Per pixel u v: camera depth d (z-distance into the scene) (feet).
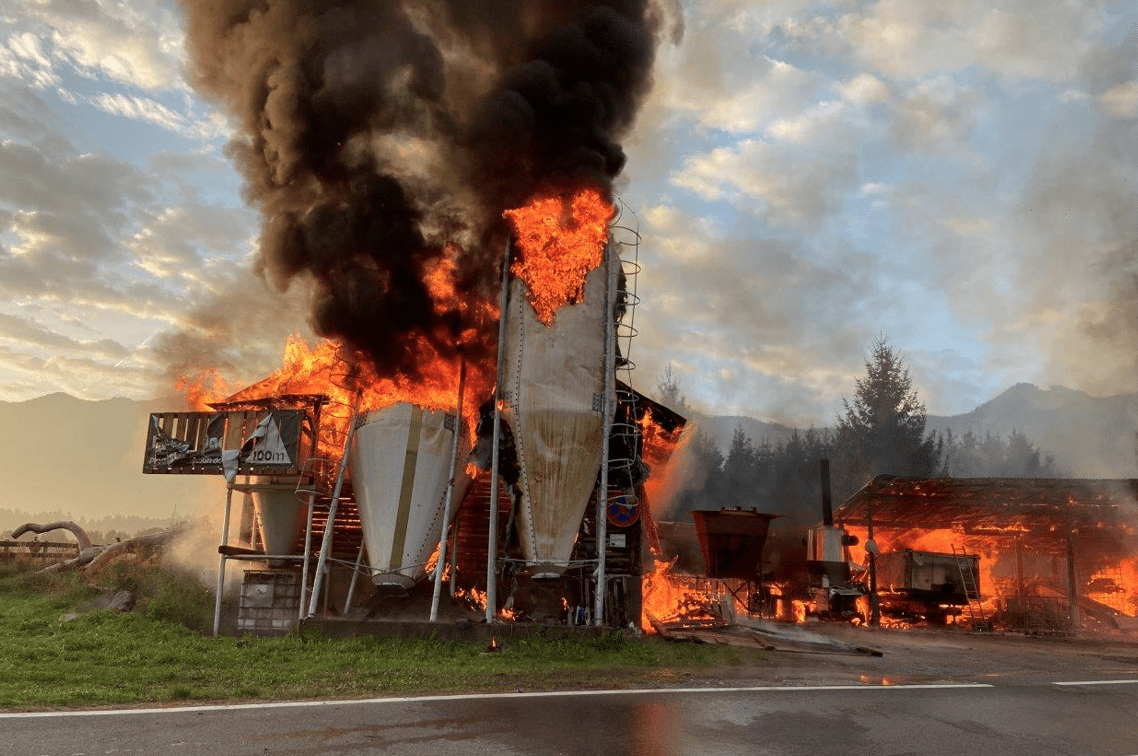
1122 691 40.11
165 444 62.90
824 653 53.67
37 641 49.65
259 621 60.75
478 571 64.08
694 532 100.27
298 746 23.98
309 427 62.49
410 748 24.17
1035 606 92.38
